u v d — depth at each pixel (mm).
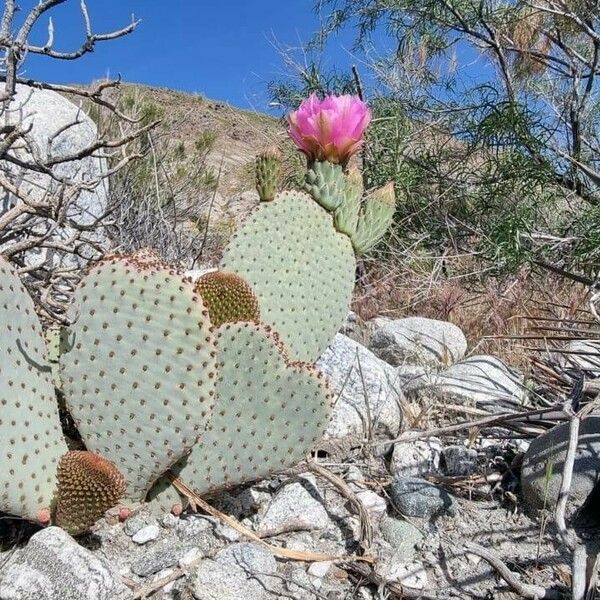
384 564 532
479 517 591
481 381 818
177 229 1623
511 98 1731
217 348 524
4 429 478
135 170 1529
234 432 532
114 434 510
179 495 539
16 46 664
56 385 550
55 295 726
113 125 1475
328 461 668
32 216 754
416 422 721
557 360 874
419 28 1955
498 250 1460
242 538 535
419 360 954
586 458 578
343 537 560
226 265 655
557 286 1427
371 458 674
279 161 686
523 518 589
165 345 500
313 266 670
